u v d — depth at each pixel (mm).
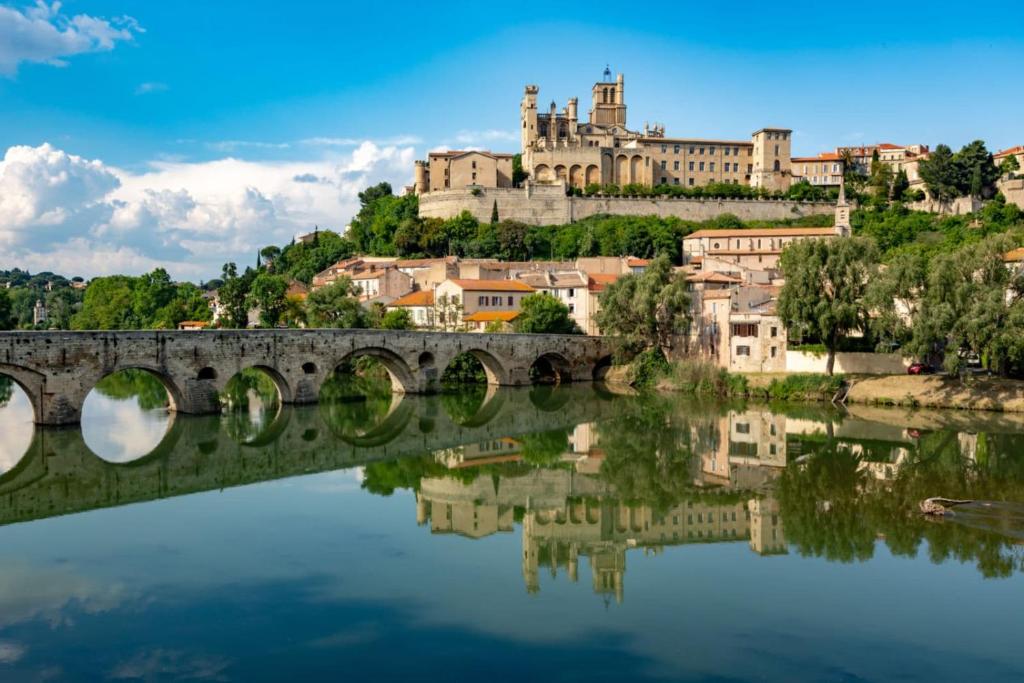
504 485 66250
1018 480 64125
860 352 113500
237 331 96188
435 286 168625
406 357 117938
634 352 135375
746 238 199875
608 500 61500
